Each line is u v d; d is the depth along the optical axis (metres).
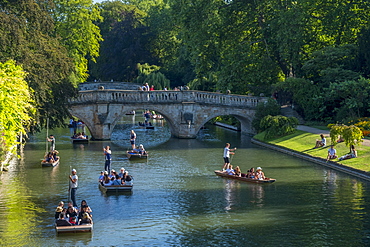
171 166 40.53
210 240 23.09
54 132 66.69
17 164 40.94
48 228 24.86
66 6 79.44
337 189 32.00
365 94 51.97
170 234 23.95
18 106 36.16
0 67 37.66
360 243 22.45
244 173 37.28
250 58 64.25
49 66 46.22
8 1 44.78
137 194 31.38
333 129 40.09
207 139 58.47
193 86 78.75
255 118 60.25
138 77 99.56
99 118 55.81
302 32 61.03
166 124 80.56
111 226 25.20
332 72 56.09
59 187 33.06
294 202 29.22
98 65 113.06
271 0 63.69
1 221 25.91
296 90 59.53
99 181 33.34
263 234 23.77
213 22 65.06
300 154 44.66
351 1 60.69
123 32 110.00
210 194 31.33
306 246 22.16
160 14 113.75
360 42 55.84
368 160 37.53
